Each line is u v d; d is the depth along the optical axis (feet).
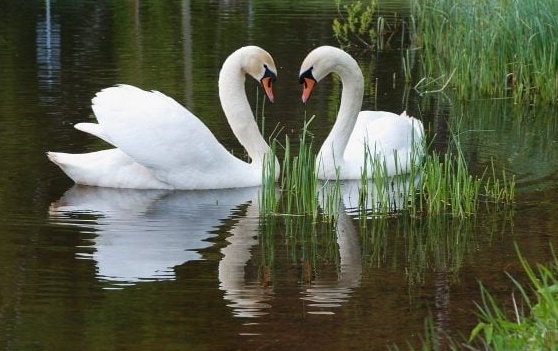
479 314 31.63
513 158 52.03
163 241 37.99
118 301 32.07
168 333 29.84
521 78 69.87
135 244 37.52
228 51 80.07
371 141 49.60
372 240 38.99
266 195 42.47
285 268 35.60
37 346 28.81
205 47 81.82
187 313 31.27
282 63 75.56
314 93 65.77
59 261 35.53
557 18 70.38
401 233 39.91
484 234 39.70
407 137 50.70
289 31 90.89
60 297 32.35
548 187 46.29
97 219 40.55
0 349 28.58
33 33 88.07
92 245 37.29
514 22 71.77
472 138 56.85
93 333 29.66
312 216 41.96
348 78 49.37
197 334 29.76
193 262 35.83
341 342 29.35
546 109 66.64
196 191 45.80
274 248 37.76
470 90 71.82
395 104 65.77
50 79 68.23
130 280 33.86
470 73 72.33
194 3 108.88
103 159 45.70
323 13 101.86
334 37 89.20
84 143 51.67
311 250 37.58
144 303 31.99
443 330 30.37
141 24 94.07
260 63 48.83
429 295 33.19
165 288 33.27
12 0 107.55
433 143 55.26
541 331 27.40
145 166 45.01
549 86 69.00
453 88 72.43
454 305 32.37
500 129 59.67
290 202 43.21
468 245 38.32
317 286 33.78
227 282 33.83
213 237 38.73
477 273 35.32
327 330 30.17
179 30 90.58
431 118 62.34
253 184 47.01
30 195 43.60
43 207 41.96
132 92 46.01
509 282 34.40
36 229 38.99
